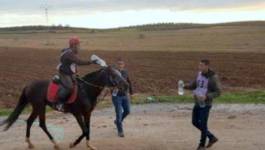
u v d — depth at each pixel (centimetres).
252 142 1476
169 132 1653
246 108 2208
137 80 3438
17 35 16925
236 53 6003
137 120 1928
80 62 1385
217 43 8619
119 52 6825
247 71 3991
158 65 4744
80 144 1491
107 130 1709
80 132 1686
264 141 1489
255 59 5125
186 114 2072
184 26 17900
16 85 3238
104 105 2356
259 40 8844
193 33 12875
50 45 10056
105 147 1427
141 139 1533
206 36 10950
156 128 1738
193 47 7925
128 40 11175
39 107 1437
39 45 10106
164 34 13312
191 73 3959
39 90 1441
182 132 1650
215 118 1944
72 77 1402
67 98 1391
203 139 1364
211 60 5084
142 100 2488
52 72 4203
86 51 7131
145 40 10812
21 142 1539
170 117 2002
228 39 9512
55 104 1416
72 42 1397
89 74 1435
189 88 1379
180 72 4041
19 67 4725
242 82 3334
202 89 1338
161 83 3291
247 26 14812
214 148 1402
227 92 2830
